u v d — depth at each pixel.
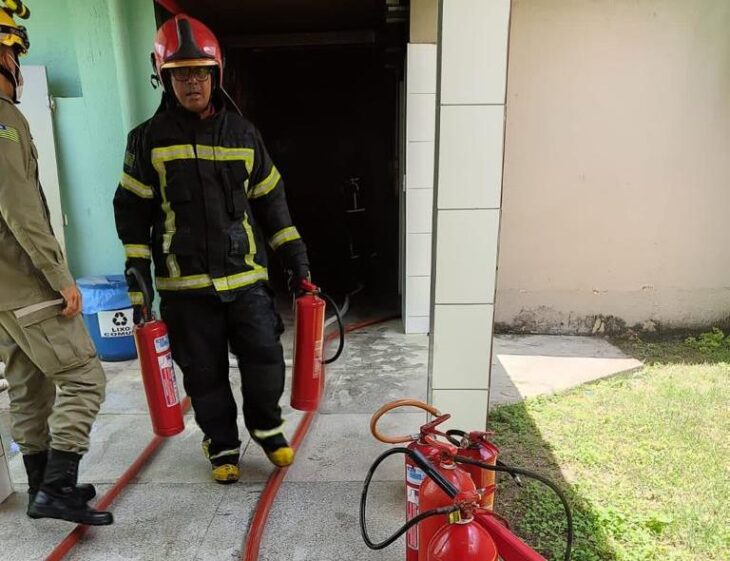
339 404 3.22
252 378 2.31
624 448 2.69
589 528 2.08
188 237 2.15
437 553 1.36
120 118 4.01
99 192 4.12
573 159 4.35
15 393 2.06
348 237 6.42
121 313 3.84
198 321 2.25
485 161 1.94
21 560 1.95
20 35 1.88
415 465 1.62
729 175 4.30
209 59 2.02
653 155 4.31
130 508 2.23
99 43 3.89
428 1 3.91
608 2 4.09
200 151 2.11
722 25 4.08
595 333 4.62
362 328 4.76
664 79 4.18
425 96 4.11
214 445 2.41
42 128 3.94
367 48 6.27
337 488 2.36
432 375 2.13
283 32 5.54
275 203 2.37
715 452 2.64
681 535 2.06
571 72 4.21
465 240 2.00
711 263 4.45
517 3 4.12
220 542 2.04
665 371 3.77
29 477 2.14
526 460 2.59
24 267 1.86
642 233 4.44
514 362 3.96
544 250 4.51
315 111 7.90
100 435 2.85
